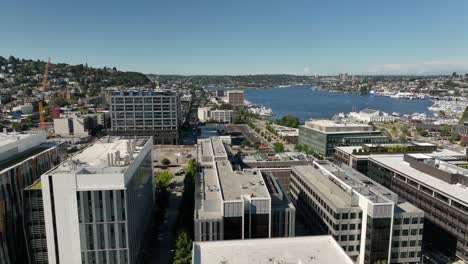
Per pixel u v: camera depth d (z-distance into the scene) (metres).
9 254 95.62
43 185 88.06
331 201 116.06
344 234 110.44
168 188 195.38
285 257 74.69
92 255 91.94
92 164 101.81
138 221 107.94
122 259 93.44
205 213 99.94
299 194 149.38
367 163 180.50
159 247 129.12
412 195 140.12
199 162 153.12
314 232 130.00
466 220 111.00
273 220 100.75
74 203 88.75
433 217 127.44
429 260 118.12
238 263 72.06
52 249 91.50
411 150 192.38
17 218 100.56
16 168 100.88
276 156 192.75
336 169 145.62
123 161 104.25
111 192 89.25
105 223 90.62
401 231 106.50
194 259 73.06
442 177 135.50
